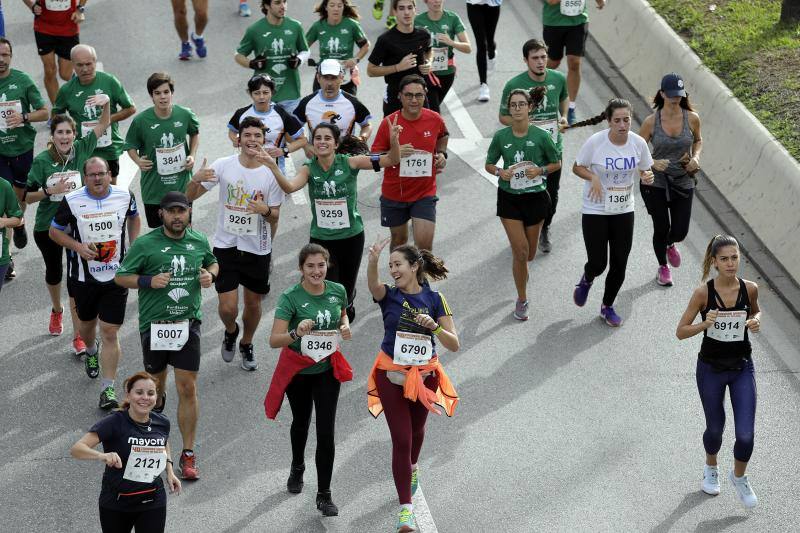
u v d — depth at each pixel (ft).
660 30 185.88
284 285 141.28
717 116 164.86
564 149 171.94
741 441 103.04
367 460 112.57
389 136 128.67
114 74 195.11
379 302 101.55
